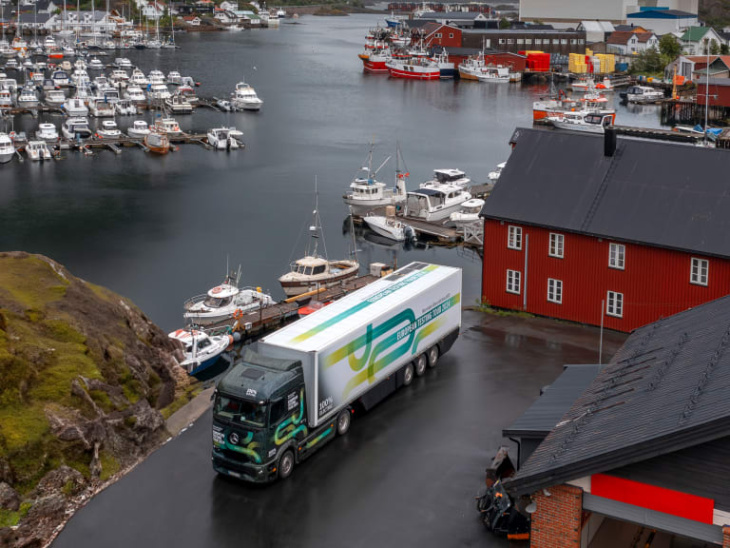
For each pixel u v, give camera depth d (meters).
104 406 31.69
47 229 74.31
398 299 35.16
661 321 27.27
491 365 38.84
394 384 35.41
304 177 96.19
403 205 77.88
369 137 121.38
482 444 31.33
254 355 29.89
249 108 143.25
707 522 18.20
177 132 117.50
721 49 196.25
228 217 78.81
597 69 187.88
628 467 18.88
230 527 26.56
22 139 108.62
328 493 28.25
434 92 169.12
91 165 101.38
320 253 67.75
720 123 132.50
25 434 28.58
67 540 26.14
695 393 19.45
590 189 44.16
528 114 142.50
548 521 20.06
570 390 28.11
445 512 27.06
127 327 38.53
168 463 30.70
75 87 157.00
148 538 26.09
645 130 119.06
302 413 29.41
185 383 38.38
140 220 77.50
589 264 43.47
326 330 31.50
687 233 40.47
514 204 45.75
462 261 65.62
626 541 23.06
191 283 59.69
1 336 32.00
